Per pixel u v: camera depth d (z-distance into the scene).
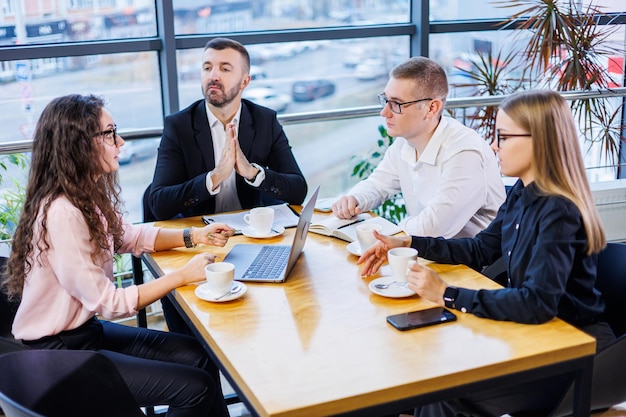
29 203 2.11
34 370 1.62
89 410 1.73
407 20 5.13
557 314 1.95
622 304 2.13
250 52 4.87
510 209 2.15
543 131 1.93
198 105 3.06
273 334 1.78
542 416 1.97
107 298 2.05
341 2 4.93
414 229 2.63
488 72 5.07
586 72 4.71
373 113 3.68
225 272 1.97
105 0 4.40
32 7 4.27
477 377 1.61
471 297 1.87
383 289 2.03
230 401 2.90
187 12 4.60
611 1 4.90
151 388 2.10
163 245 2.45
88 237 2.09
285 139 3.16
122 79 4.56
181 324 2.81
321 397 1.49
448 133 2.71
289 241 2.51
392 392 1.53
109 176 2.29
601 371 1.86
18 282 2.12
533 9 4.79
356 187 3.00
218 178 2.83
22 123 4.43
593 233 1.93
